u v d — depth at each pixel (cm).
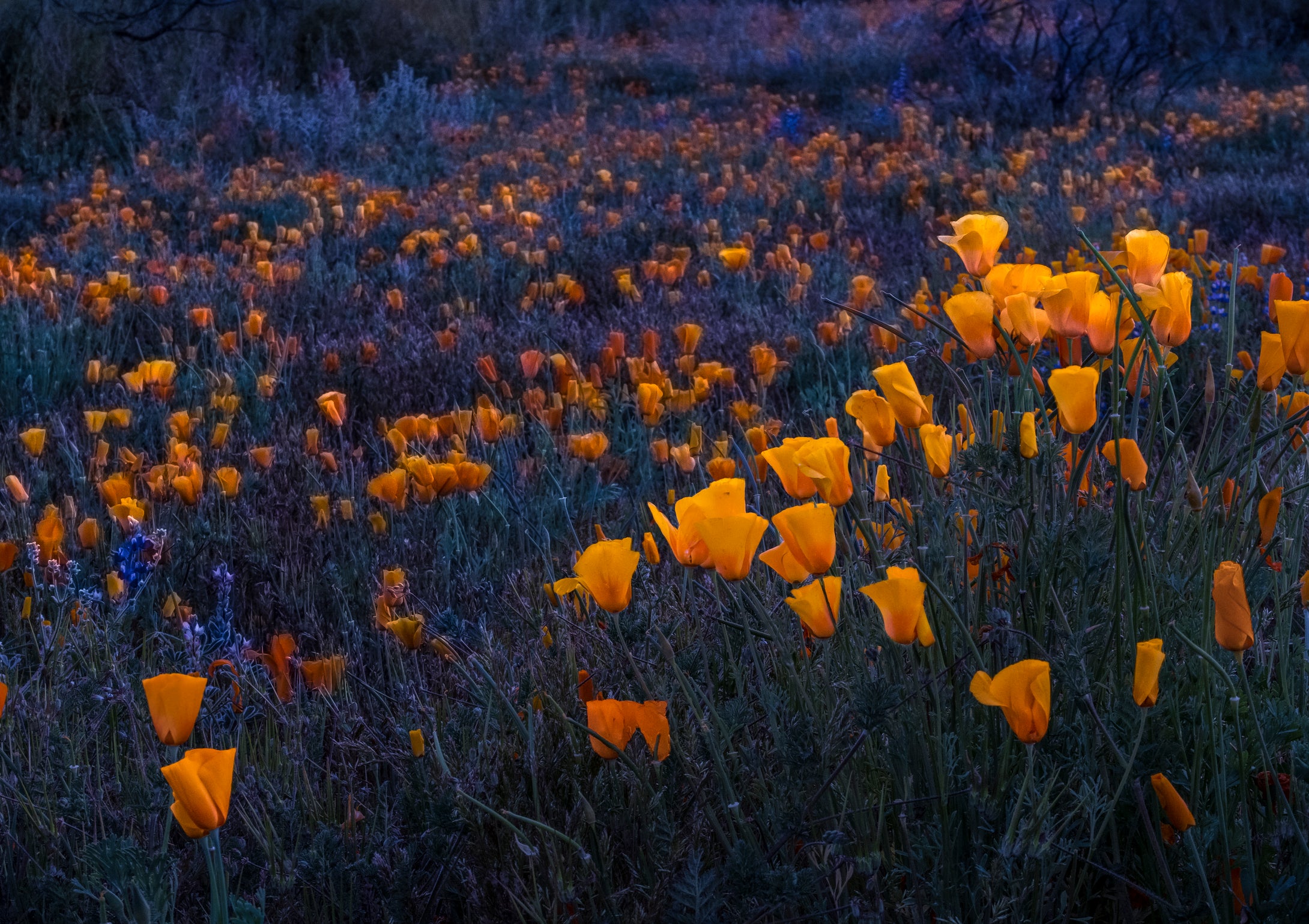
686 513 171
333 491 388
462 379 505
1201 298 465
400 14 1722
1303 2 1862
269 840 190
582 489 381
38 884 174
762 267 707
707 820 177
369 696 262
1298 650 195
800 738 155
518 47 1955
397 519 356
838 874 155
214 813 140
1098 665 176
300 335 584
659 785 166
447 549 324
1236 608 141
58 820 198
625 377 492
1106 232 669
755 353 423
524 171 1057
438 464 337
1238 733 145
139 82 1234
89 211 790
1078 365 207
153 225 827
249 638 297
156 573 317
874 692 150
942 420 403
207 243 817
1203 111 1295
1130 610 176
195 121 1200
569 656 215
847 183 919
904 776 169
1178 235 647
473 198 892
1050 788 146
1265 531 176
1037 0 1669
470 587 304
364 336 556
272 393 452
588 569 166
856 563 212
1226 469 199
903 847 171
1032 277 201
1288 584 198
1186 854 155
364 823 201
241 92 1246
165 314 595
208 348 557
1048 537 176
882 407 188
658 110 1438
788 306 579
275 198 895
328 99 1295
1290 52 1770
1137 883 165
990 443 177
